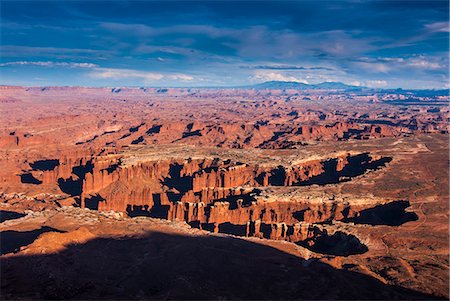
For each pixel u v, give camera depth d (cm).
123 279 8012
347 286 7744
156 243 9988
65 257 8706
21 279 7500
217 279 8062
